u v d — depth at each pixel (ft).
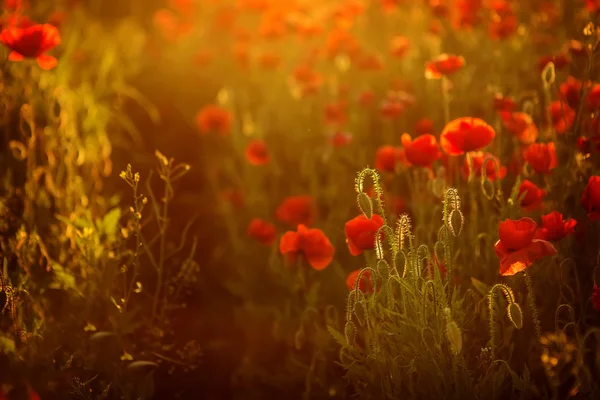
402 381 12.34
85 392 12.77
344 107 21.02
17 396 12.32
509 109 16.03
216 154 24.07
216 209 22.16
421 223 14.83
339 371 15.26
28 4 22.18
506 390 12.66
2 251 15.08
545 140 16.21
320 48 28.35
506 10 20.79
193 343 15.66
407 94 20.99
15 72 17.44
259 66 27.48
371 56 22.22
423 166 13.75
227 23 30.73
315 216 19.38
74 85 22.41
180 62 30.12
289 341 16.69
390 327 11.85
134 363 13.57
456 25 21.31
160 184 22.26
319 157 22.45
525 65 20.17
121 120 22.39
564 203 14.90
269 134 24.64
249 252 20.40
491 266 13.84
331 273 17.61
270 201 22.22
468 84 19.88
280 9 28.14
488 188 12.92
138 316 15.94
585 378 12.37
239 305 19.06
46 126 17.52
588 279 14.19
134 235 17.35
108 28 32.76
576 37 17.02
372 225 12.41
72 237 15.70
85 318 14.35
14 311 13.33
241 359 17.03
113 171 21.99
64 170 17.57
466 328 12.53
